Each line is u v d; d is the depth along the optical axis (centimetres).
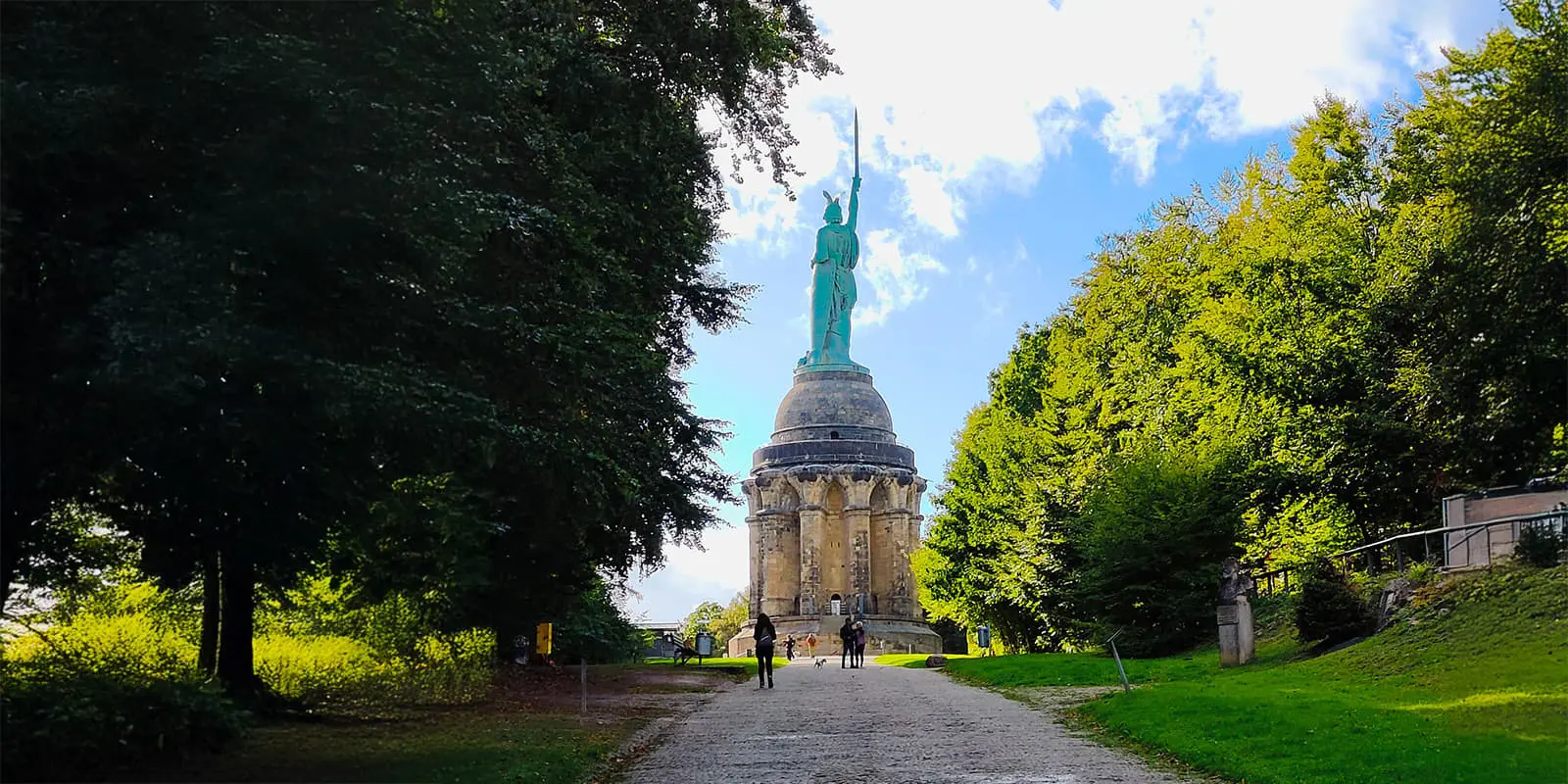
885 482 9362
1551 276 2989
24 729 1415
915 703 2994
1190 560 4253
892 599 9162
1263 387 4512
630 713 2764
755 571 9431
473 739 2084
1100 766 1777
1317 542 4303
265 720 2175
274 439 1537
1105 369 5891
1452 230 3350
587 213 2372
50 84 1360
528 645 4550
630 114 2648
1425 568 3306
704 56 2639
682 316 3806
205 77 1402
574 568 3619
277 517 1802
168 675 1858
